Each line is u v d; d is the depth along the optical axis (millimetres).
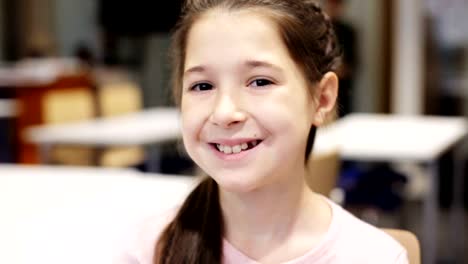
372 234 990
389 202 3104
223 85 887
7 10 7652
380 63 5160
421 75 5094
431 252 2939
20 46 7648
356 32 5102
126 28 6609
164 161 3916
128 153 4203
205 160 917
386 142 2973
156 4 6395
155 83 6852
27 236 1413
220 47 886
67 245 1349
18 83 5527
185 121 924
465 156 4238
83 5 7219
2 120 5441
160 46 6785
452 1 5027
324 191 1993
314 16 984
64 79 5645
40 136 3557
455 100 5141
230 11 900
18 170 2219
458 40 5070
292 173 941
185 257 979
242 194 943
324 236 971
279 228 962
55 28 7469
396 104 5184
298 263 950
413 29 5059
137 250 1062
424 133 3285
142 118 4293
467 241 3910
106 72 6387
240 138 878
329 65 1024
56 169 2230
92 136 3463
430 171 2805
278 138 884
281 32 900
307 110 939
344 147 2840
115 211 1613
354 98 5176
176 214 1063
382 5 5090
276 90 884
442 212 4367
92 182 1987
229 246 972
